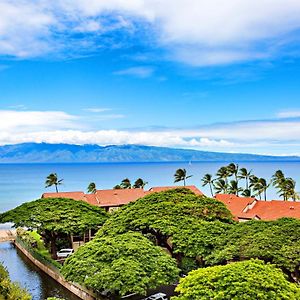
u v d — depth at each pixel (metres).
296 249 35.91
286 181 88.44
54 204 60.09
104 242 40.97
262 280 26.41
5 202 145.62
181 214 48.22
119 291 34.12
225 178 106.06
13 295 24.48
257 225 43.00
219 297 25.53
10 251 66.25
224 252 37.69
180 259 46.59
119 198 83.88
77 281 36.38
